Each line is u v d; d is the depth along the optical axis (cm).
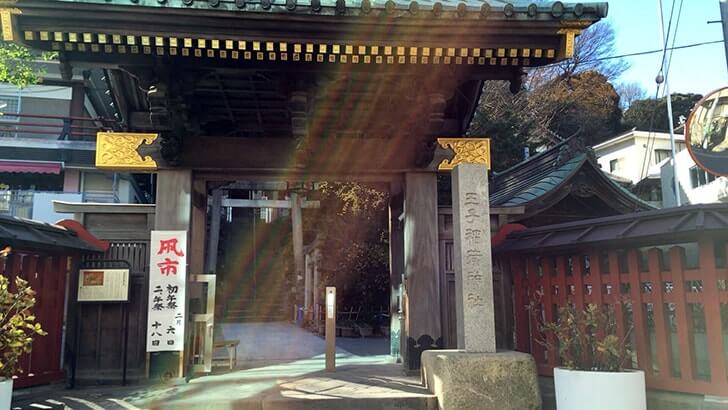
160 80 616
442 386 517
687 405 443
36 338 590
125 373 660
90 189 1864
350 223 1605
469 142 734
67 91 1875
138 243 708
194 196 746
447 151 728
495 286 736
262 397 544
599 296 544
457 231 576
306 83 654
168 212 687
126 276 671
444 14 540
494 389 508
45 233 600
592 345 457
